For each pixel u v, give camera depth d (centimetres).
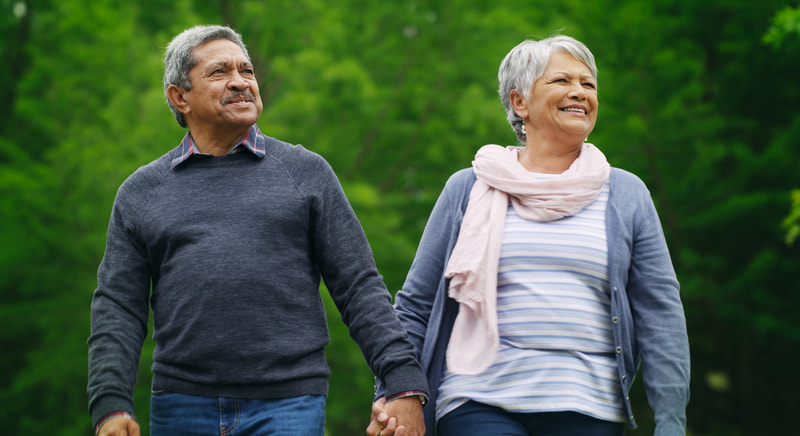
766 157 860
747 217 878
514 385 240
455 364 251
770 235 905
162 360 235
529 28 962
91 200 868
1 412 968
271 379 228
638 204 257
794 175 866
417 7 995
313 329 238
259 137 254
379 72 988
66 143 868
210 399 229
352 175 976
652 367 242
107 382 230
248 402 229
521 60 269
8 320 919
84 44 941
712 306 891
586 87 265
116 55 921
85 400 913
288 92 962
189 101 253
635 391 930
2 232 870
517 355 242
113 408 227
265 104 984
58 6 970
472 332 254
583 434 236
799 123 851
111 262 247
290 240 241
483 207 259
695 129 841
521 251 249
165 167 252
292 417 227
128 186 251
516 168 259
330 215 248
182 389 231
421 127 969
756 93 940
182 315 232
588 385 238
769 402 966
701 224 873
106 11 925
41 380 888
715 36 926
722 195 893
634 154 870
